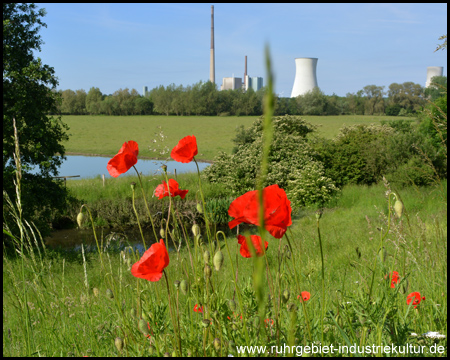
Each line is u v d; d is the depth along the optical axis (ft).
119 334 5.82
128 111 342.03
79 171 108.27
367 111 320.70
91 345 6.56
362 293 5.30
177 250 5.96
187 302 5.50
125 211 54.54
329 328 5.20
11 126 38.34
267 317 4.90
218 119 291.99
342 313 5.19
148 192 63.82
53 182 44.01
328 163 68.64
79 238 50.93
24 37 41.04
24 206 36.58
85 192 66.59
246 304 4.93
